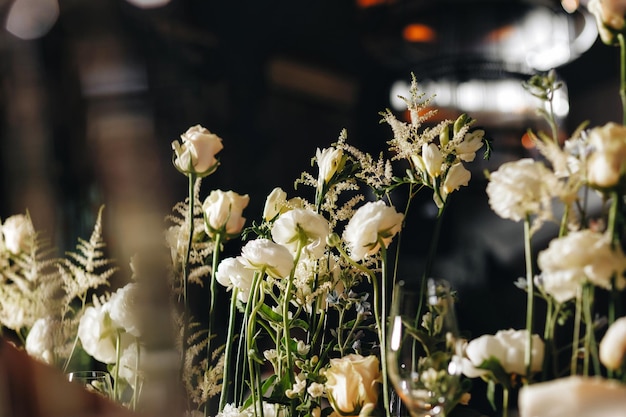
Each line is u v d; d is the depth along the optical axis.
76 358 0.90
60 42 0.76
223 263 0.90
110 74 0.77
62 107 0.77
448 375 0.76
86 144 0.77
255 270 0.88
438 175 0.86
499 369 0.74
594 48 2.09
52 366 0.78
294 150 2.27
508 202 0.72
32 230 0.79
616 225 0.69
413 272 1.91
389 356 0.78
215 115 2.07
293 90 2.30
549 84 0.74
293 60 2.28
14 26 0.76
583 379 0.64
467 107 1.94
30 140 0.76
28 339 0.87
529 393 0.64
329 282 0.91
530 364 0.73
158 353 0.80
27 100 0.77
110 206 0.78
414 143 0.88
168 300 0.80
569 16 1.68
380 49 2.06
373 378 0.84
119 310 0.79
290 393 0.85
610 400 0.62
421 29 1.94
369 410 0.83
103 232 0.78
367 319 0.95
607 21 0.73
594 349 0.70
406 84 2.09
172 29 1.59
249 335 0.88
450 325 0.76
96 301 0.87
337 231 1.13
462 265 1.90
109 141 0.77
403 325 0.77
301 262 0.91
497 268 1.89
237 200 0.88
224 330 1.31
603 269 0.67
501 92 1.90
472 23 1.85
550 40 1.74
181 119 1.53
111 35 0.76
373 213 0.83
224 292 1.33
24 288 0.85
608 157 0.68
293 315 0.96
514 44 1.80
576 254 0.67
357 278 0.92
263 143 2.20
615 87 2.09
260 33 2.13
